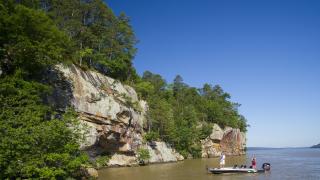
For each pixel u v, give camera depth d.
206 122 116.44
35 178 25.41
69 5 56.59
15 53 31.44
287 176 42.19
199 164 63.69
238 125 140.88
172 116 87.75
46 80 38.44
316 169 53.22
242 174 43.78
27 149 25.19
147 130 70.12
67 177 29.72
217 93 144.38
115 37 67.69
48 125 27.94
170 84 121.06
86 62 59.47
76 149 30.28
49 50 34.19
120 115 54.25
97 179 37.22
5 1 32.56
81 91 45.44
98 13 63.50
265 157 106.62
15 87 29.34
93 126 45.91
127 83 71.00
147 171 47.28
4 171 23.62
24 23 32.56
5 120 25.20
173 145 84.00
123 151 56.75
